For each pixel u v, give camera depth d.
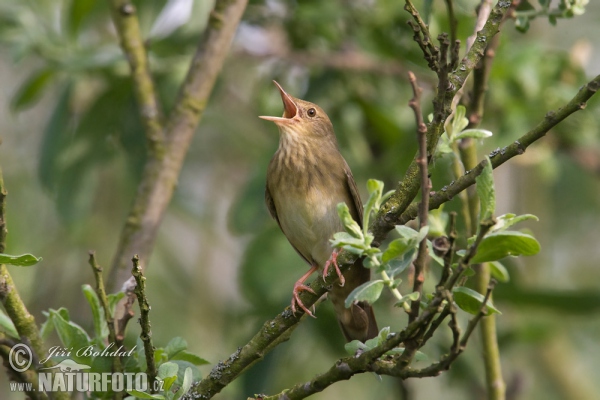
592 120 10.98
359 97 11.61
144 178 8.50
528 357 13.52
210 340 12.91
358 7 11.44
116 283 7.99
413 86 5.11
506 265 10.06
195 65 8.80
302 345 11.32
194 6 10.91
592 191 14.65
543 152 11.03
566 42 14.25
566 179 14.56
